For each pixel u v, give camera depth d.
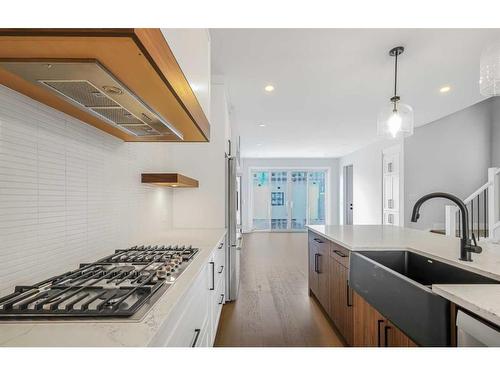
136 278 1.17
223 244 2.99
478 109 5.91
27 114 1.14
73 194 1.45
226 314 2.92
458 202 1.58
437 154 5.86
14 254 1.08
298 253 6.23
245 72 3.06
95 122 1.54
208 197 3.24
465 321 0.91
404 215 5.83
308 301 3.29
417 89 3.61
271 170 10.23
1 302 0.91
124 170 2.04
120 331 0.76
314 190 10.33
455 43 2.49
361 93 3.71
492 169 3.92
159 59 0.89
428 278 1.85
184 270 1.34
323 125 5.37
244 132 5.97
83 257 1.54
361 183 7.96
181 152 3.26
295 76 3.16
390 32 2.32
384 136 2.69
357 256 1.73
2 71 0.90
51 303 0.94
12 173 1.07
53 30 0.68
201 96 1.75
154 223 2.65
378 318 1.55
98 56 0.82
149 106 1.23
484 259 1.58
